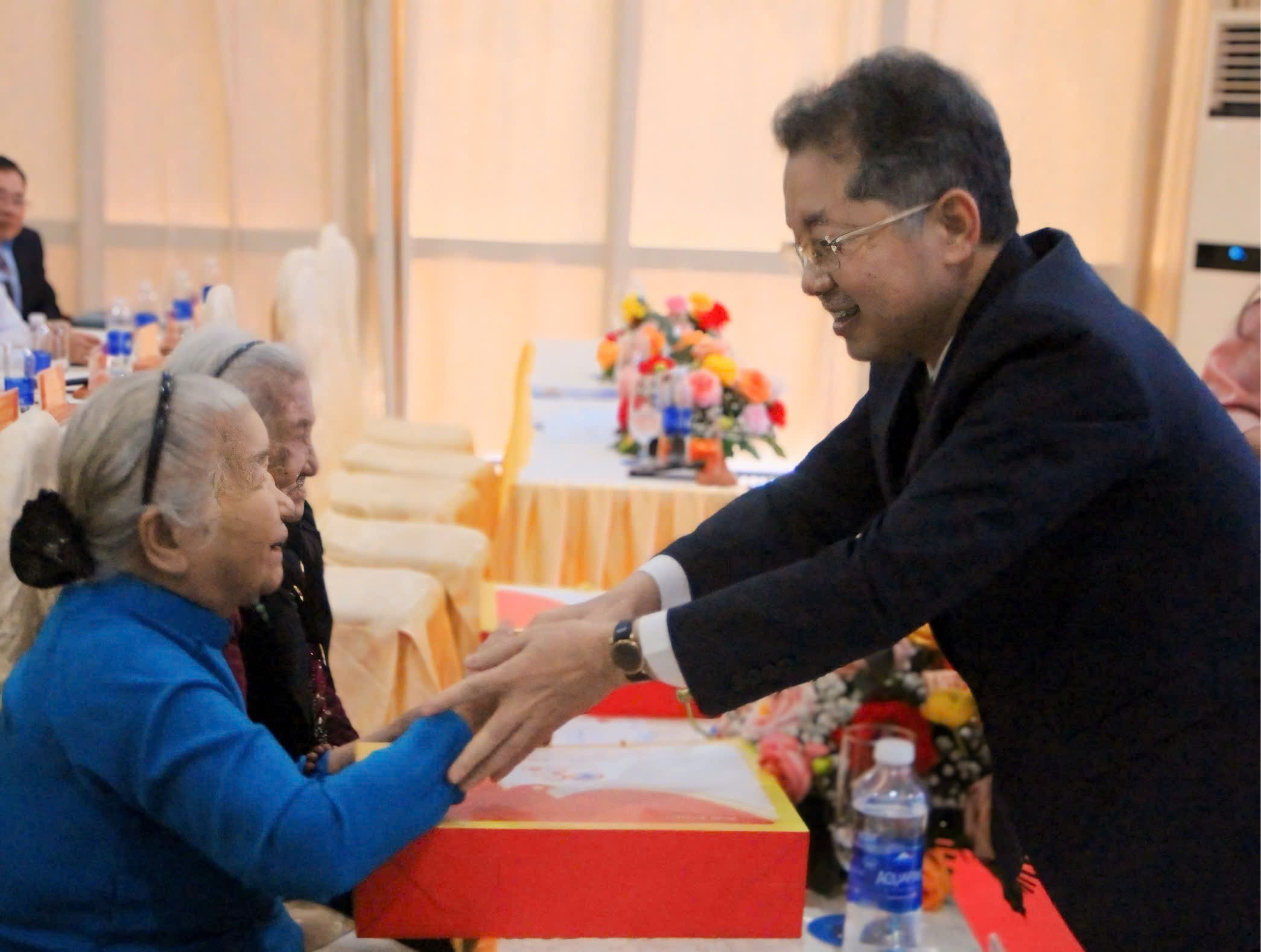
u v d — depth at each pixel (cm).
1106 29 599
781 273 620
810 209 124
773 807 136
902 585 122
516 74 599
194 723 117
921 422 142
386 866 128
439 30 593
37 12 575
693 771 146
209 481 121
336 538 364
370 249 605
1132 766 127
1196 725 124
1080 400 120
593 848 129
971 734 237
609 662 128
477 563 358
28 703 122
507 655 132
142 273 598
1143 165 606
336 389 399
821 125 123
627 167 606
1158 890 126
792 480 160
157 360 385
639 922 130
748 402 372
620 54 595
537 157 607
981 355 124
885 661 239
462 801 132
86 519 121
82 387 342
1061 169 612
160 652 120
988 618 132
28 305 496
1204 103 528
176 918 125
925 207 121
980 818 236
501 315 620
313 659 188
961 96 121
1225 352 270
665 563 152
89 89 581
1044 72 605
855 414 159
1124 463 120
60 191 589
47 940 123
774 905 131
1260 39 515
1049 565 128
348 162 595
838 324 131
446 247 612
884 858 194
